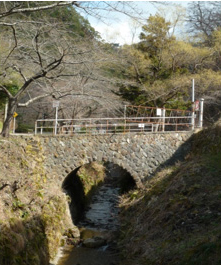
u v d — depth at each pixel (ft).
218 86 71.26
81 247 36.45
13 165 34.19
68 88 48.80
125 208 44.04
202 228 26.91
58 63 38.04
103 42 57.57
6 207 27.55
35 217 31.42
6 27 47.93
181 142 48.60
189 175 36.73
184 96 72.79
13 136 40.91
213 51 75.25
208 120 77.00
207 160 39.88
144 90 65.62
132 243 32.76
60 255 33.94
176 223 29.40
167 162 47.60
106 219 47.42
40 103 61.82
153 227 31.99
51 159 42.91
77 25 49.65
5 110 55.57
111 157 45.09
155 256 26.71
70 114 62.18
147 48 72.13
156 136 47.24
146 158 46.68
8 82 54.60
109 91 62.75
